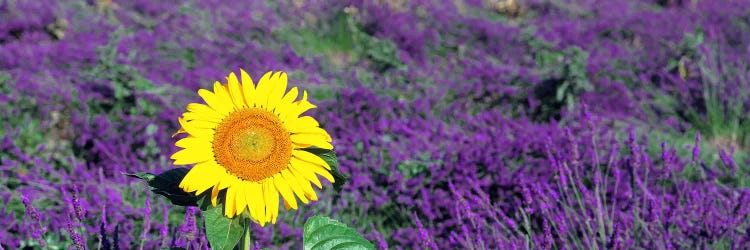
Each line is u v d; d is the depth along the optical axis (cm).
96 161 448
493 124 496
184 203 186
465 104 547
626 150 439
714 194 356
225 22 682
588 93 536
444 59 658
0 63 525
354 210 391
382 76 590
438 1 810
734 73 568
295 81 518
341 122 465
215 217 177
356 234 198
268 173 174
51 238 330
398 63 600
